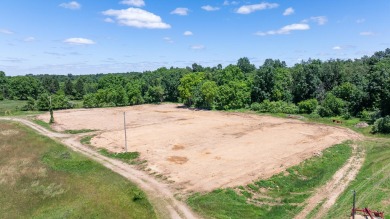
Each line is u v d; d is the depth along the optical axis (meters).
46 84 157.25
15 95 141.38
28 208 28.45
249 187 33.16
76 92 144.75
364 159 42.28
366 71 95.62
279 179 35.12
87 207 27.97
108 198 30.06
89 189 32.47
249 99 92.12
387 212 26.62
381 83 67.38
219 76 112.38
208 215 27.30
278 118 73.88
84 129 65.75
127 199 30.14
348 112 70.94
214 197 30.73
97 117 83.06
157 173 37.88
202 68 165.75
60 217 26.08
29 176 36.50
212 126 65.56
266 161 41.31
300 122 67.88
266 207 28.98
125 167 40.50
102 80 143.62
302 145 48.78
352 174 36.72
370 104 70.00
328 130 59.16
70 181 34.91
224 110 91.25
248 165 39.91
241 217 26.94
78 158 44.50
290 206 28.69
